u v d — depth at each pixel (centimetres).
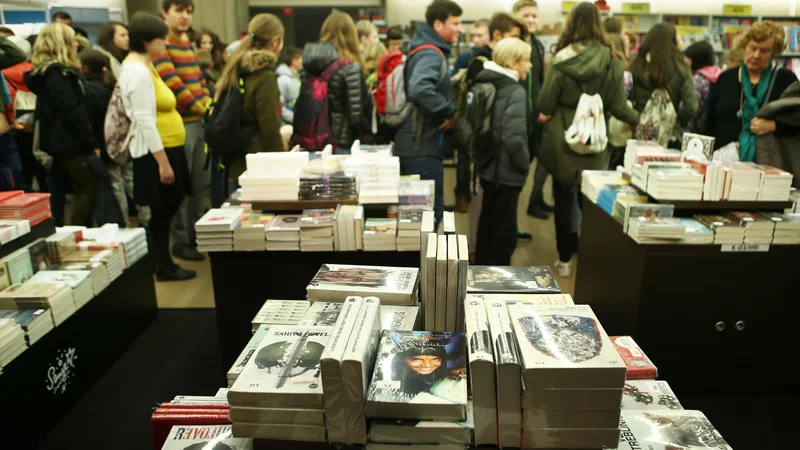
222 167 365
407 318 166
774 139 294
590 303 324
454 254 152
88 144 367
